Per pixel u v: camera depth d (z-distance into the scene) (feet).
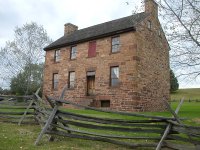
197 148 17.54
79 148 20.36
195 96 152.56
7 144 20.38
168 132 19.16
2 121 34.96
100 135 21.94
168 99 73.15
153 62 67.26
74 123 22.94
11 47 126.11
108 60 66.39
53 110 22.76
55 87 82.89
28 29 127.03
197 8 32.94
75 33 88.02
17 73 127.44
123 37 64.13
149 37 66.59
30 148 19.60
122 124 21.34
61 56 82.02
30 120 34.09
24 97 37.40
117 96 62.39
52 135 22.85
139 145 20.56
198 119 37.99
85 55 73.26
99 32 72.08
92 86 70.64
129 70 61.16
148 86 64.08
